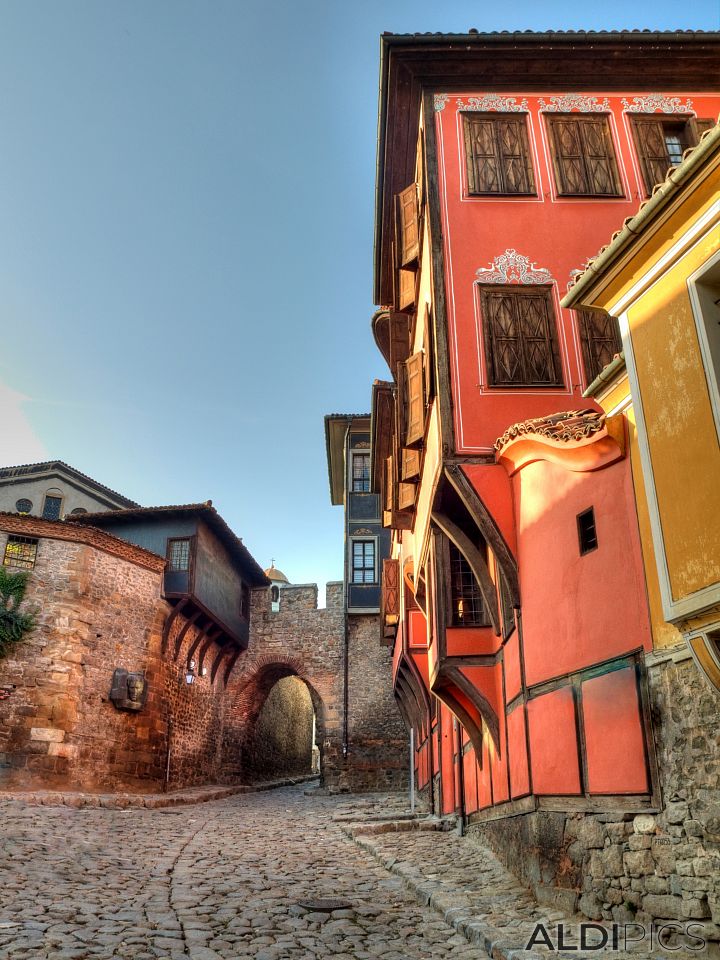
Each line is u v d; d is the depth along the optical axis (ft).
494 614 35.40
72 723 69.31
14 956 19.79
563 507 28.40
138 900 28.04
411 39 39.60
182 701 88.69
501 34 39.75
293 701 138.41
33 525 72.49
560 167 39.65
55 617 70.90
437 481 35.09
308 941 23.41
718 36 40.06
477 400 34.47
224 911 26.96
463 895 29.19
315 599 110.01
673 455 20.77
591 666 25.43
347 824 54.75
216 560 95.55
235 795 88.89
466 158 39.60
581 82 41.60
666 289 21.85
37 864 32.86
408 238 43.65
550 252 37.68
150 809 63.67
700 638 19.31
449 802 53.93
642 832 21.88
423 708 72.74
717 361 19.76
